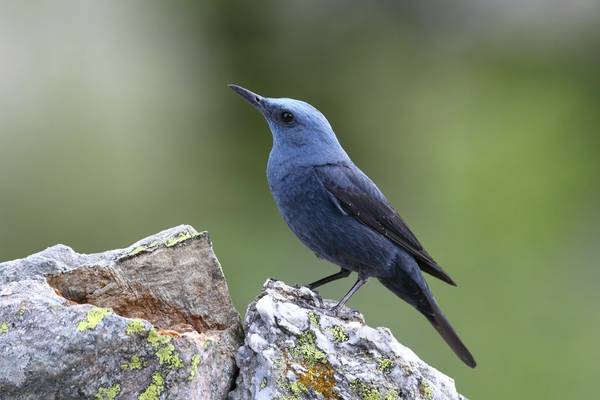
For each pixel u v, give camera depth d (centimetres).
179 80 1625
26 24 1582
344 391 613
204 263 650
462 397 680
